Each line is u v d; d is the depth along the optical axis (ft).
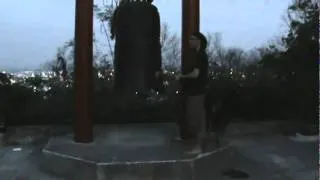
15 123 36.29
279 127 37.04
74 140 28.55
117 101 36.29
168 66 47.78
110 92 36.76
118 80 29.81
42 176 25.55
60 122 36.68
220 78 36.91
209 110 28.32
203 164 24.89
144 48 29.37
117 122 36.42
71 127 35.58
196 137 26.40
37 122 36.63
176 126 34.24
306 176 25.88
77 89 27.99
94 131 32.09
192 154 25.29
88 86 27.94
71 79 39.78
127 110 36.55
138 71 29.45
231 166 27.68
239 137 35.65
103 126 34.42
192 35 25.96
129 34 29.30
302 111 37.81
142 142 28.45
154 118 36.83
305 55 38.52
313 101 37.65
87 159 24.29
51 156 25.88
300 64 38.58
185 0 28.60
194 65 25.90
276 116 38.47
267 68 40.11
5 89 36.50
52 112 36.86
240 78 39.19
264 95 38.32
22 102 36.63
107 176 23.45
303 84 38.06
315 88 37.83
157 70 29.81
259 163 28.43
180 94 29.86
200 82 25.86
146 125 34.88
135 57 29.37
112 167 23.48
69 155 25.16
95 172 23.57
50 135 34.65
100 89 36.83
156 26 29.71
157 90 30.14
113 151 26.02
